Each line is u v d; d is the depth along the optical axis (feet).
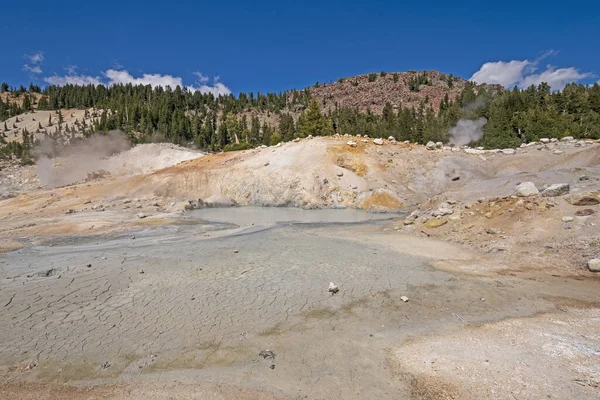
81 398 21.21
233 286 38.29
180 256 49.49
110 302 34.35
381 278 40.75
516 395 19.89
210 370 23.71
